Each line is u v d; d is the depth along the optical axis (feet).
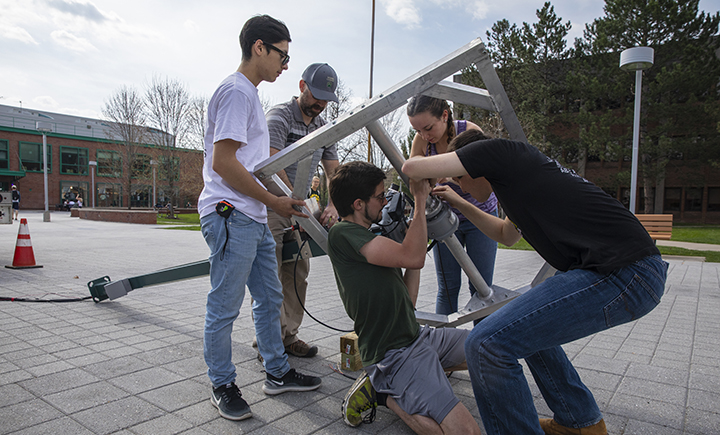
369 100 6.15
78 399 7.48
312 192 24.40
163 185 105.70
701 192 93.71
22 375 8.48
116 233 49.44
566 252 5.09
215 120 7.29
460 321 7.95
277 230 9.79
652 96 74.69
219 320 7.16
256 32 7.39
